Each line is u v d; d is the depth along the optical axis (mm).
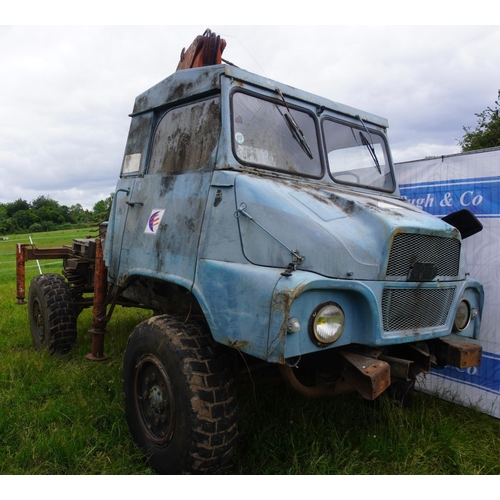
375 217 2799
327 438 3219
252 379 3139
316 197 2980
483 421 3957
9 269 15797
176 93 3586
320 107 3777
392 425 3400
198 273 2938
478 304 3566
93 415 3520
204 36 4145
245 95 3287
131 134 4184
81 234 37062
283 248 2592
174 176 3404
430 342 3344
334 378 3129
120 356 4855
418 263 2854
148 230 3561
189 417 2602
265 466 2982
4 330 6184
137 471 2879
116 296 4152
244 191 2826
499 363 4145
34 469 2830
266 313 2385
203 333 2893
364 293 2545
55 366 4566
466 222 3834
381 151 4312
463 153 4500
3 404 3670
